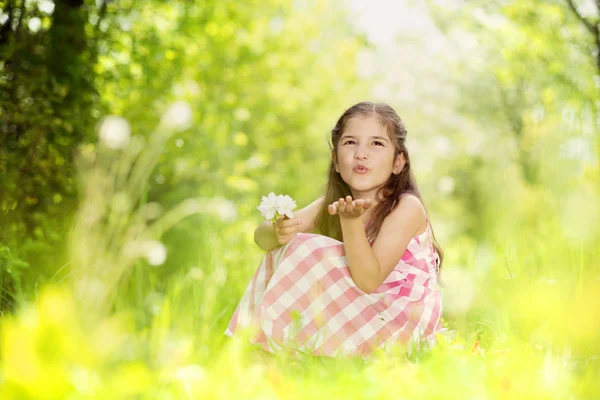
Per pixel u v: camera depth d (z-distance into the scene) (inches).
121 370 48.7
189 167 214.4
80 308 53.6
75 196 139.0
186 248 164.6
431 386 59.9
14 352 41.2
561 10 243.6
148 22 219.3
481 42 331.9
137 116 199.5
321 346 78.7
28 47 142.6
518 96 377.1
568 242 88.4
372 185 98.4
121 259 95.5
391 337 86.7
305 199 411.8
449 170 471.8
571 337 51.6
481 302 93.0
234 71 305.7
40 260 130.4
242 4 321.4
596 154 113.9
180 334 75.1
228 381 58.6
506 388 58.6
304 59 425.1
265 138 378.9
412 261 96.4
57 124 141.0
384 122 100.1
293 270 86.5
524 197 146.7
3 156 131.0
